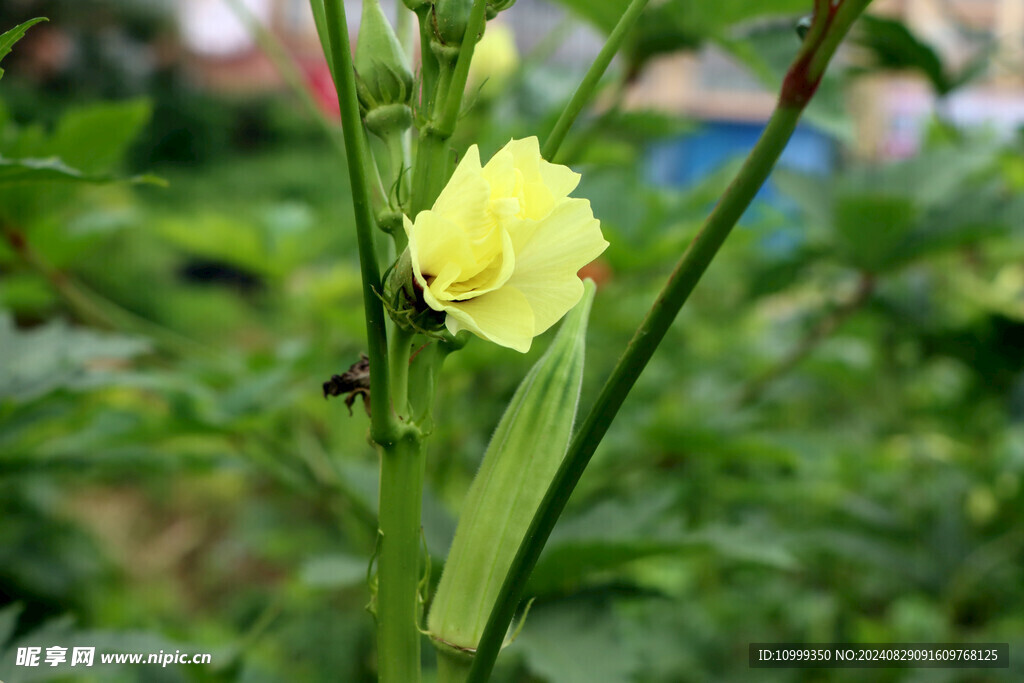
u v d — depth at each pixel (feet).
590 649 2.09
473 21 1.36
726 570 4.10
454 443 3.33
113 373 2.53
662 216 3.36
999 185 3.51
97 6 12.22
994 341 3.60
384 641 1.46
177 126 11.84
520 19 5.58
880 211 3.08
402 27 1.63
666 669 3.26
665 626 3.46
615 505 2.46
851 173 3.54
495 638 1.35
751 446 2.98
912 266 3.53
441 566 2.15
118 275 8.21
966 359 3.70
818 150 6.33
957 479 3.83
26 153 2.32
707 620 3.60
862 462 3.93
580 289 1.33
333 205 5.02
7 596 4.25
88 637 1.96
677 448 3.09
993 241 4.06
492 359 3.02
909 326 3.80
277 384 2.67
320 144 11.87
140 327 3.18
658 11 2.82
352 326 3.20
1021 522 3.59
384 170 2.99
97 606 4.52
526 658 2.07
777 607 4.00
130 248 8.47
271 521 4.31
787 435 3.38
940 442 4.27
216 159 11.91
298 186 10.11
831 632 3.70
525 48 5.60
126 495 6.86
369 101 1.45
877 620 4.12
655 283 4.14
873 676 3.33
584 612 2.16
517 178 1.33
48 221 2.95
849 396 4.36
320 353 2.91
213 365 3.05
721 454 3.09
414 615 1.46
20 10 11.70
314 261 4.44
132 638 1.96
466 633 1.50
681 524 2.30
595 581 2.22
